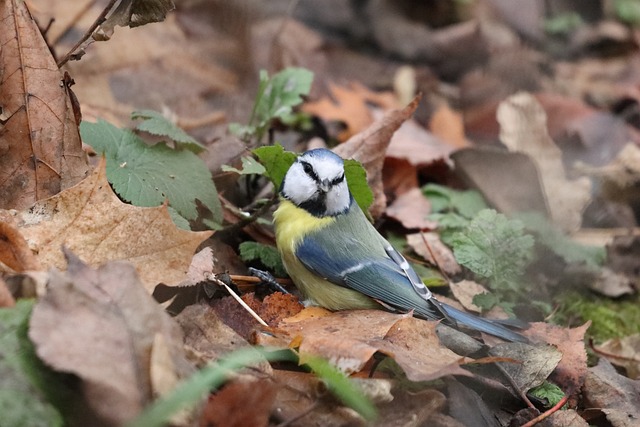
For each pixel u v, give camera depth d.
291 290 8.00
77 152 6.82
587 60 16.08
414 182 10.34
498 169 10.55
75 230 6.10
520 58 15.06
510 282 8.40
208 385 5.06
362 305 7.54
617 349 8.19
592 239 10.55
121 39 11.38
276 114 9.26
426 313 7.33
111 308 5.06
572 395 7.01
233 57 12.55
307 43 13.90
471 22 15.24
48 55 6.72
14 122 6.64
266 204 8.05
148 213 6.23
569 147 13.08
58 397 4.69
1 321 4.89
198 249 7.54
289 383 5.73
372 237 7.74
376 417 5.65
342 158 8.22
